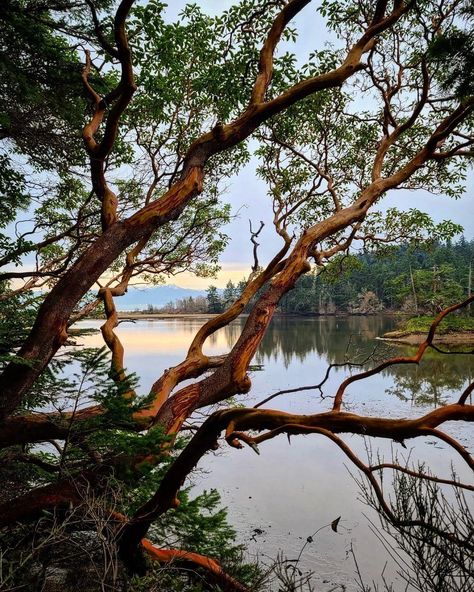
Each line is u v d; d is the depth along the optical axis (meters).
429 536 2.06
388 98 5.09
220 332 58.75
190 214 6.93
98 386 2.70
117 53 3.14
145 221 3.04
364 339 42.12
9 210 5.07
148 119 5.59
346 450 1.97
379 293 85.81
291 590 3.32
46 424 2.88
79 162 4.87
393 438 1.97
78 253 6.33
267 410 2.24
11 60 3.75
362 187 6.49
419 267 73.88
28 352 2.81
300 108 5.74
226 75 5.03
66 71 4.02
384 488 9.08
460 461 10.77
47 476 3.67
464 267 61.47
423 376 23.30
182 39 4.62
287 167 6.17
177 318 106.44
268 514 8.57
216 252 6.97
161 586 2.84
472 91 2.53
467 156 4.14
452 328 39.50
